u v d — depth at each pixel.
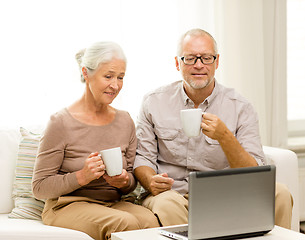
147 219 2.20
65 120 2.34
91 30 3.21
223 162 2.56
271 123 3.74
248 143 2.54
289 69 4.05
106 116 2.45
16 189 2.53
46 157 2.29
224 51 3.48
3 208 2.56
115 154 2.11
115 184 2.29
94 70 2.32
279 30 3.73
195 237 1.67
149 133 2.62
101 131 2.39
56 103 3.17
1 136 2.62
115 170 2.12
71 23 3.18
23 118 3.12
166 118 2.60
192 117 2.08
